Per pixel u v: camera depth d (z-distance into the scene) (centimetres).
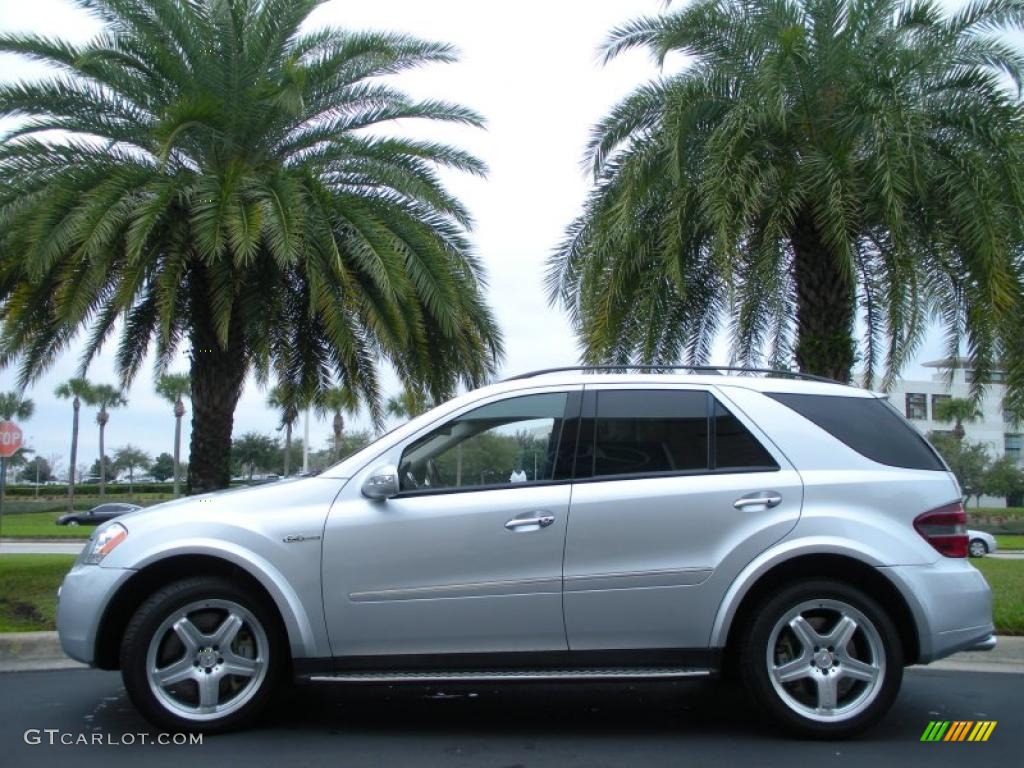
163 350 1093
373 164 1238
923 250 1049
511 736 561
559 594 540
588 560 543
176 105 1105
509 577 541
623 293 1124
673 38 1046
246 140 1199
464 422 579
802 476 559
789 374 621
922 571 544
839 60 1018
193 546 541
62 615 554
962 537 561
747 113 1001
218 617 552
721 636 540
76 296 1058
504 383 594
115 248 1084
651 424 575
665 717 605
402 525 547
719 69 1070
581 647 543
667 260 1020
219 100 1170
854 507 552
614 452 568
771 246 1003
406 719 598
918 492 561
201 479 1249
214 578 552
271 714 606
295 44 1233
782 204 1002
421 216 1269
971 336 1059
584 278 1104
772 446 568
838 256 990
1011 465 5872
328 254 1134
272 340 1298
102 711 611
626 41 1114
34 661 763
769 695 539
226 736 553
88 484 8938
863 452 571
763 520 547
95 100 1177
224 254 1131
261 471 7331
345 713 611
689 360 1248
